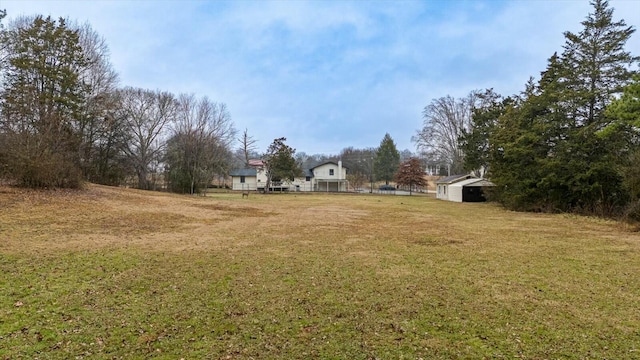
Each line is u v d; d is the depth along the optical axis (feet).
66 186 50.96
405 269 20.51
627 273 20.15
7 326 11.43
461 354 10.31
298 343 10.89
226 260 21.86
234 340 11.01
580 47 64.34
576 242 30.94
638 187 42.19
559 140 65.57
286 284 17.12
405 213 59.57
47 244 23.63
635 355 10.34
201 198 78.74
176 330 11.64
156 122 109.19
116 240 26.73
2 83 65.72
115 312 13.03
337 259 22.85
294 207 67.56
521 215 58.34
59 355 9.75
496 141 78.02
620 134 55.16
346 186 192.44
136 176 103.45
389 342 11.05
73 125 73.87
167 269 19.31
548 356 10.25
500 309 14.15
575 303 14.99
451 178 118.42
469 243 29.86
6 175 45.09
